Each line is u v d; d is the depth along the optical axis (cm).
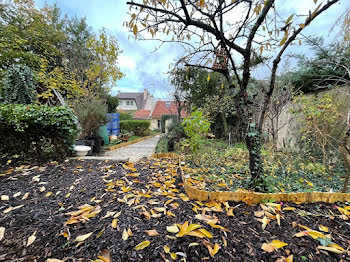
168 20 124
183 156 302
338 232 112
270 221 120
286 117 429
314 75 335
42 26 667
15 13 591
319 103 289
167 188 176
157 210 131
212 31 132
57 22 827
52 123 272
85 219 118
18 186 176
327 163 274
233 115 576
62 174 213
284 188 184
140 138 791
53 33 699
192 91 626
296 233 108
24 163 257
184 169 239
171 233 105
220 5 121
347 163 165
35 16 642
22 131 269
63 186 177
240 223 118
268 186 167
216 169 247
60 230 108
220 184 184
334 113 281
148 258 87
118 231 107
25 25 622
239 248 95
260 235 106
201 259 88
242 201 148
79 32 862
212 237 102
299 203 148
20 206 137
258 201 147
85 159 284
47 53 665
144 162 279
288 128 418
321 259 89
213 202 145
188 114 667
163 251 92
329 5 106
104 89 699
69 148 299
